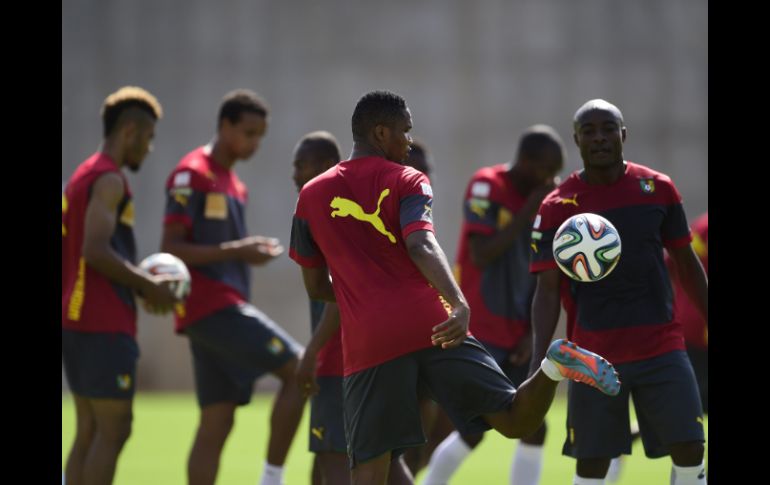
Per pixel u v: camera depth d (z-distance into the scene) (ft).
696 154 286.46
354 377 55.01
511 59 290.56
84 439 79.87
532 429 53.67
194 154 91.25
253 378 87.04
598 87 288.51
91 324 76.02
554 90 288.92
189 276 82.53
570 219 59.62
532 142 90.33
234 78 291.99
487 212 90.68
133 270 76.54
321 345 66.49
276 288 263.29
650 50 288.51
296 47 293.43
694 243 97.04
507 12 291.79
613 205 64.85
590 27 289.94
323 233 56.24
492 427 54.80
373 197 55.11
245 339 85.76
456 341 50.44
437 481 86.69
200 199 89.25
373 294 54.49
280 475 84.02
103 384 75.82
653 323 64.64
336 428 68.39
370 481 54.70
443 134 289.12
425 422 86.74
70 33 290.76
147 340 241.14
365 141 57.26
